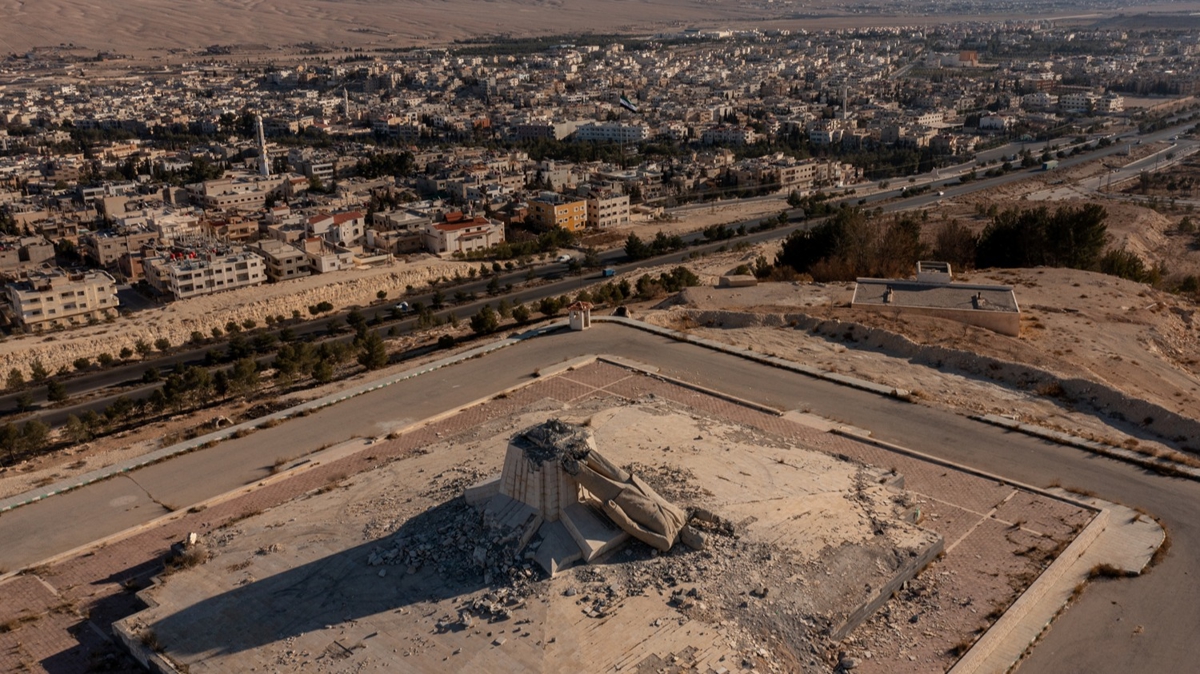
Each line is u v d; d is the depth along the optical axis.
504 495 73.69
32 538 83.88
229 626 64.69
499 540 70.00
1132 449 92.19
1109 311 136.38
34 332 187.25
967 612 66.19
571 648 59.94
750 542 70.50
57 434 132.38
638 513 70.00
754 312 136.25
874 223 197.62
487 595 65.50
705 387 109.62
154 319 194.62
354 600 66.31
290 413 108.50
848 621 63.62
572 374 116.12
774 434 93.19
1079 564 73.50
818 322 129.62
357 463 93.88
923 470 88.12
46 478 97.75
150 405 136.25
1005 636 64.50
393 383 117.38
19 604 72.81
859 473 83.88
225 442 102.44
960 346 118.31
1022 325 129.50
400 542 72.31
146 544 80.69
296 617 65.06
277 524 77.88
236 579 69.94
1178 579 71.81
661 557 69.31
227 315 198.25
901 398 105.81
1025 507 81.19
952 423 99.31
